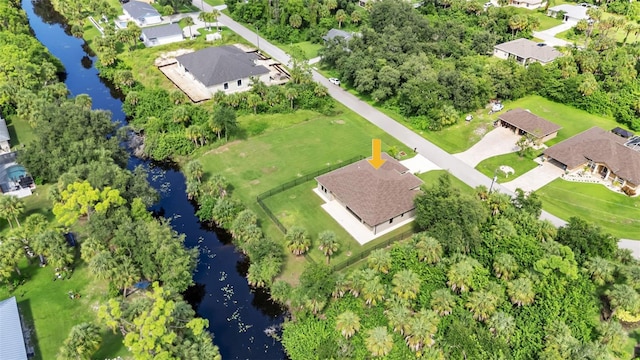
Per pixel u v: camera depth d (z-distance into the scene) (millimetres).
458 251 64750
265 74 119625
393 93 112562
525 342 56312
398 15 137125
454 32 136000
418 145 97375
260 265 66125
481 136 100312
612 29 148250
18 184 82562
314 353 56438
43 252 64188
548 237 67000
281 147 96375
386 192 75062
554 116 108562
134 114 107062
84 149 81562
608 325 55844
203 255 72062
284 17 148250
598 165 88312
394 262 64125
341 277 61156
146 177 82562
